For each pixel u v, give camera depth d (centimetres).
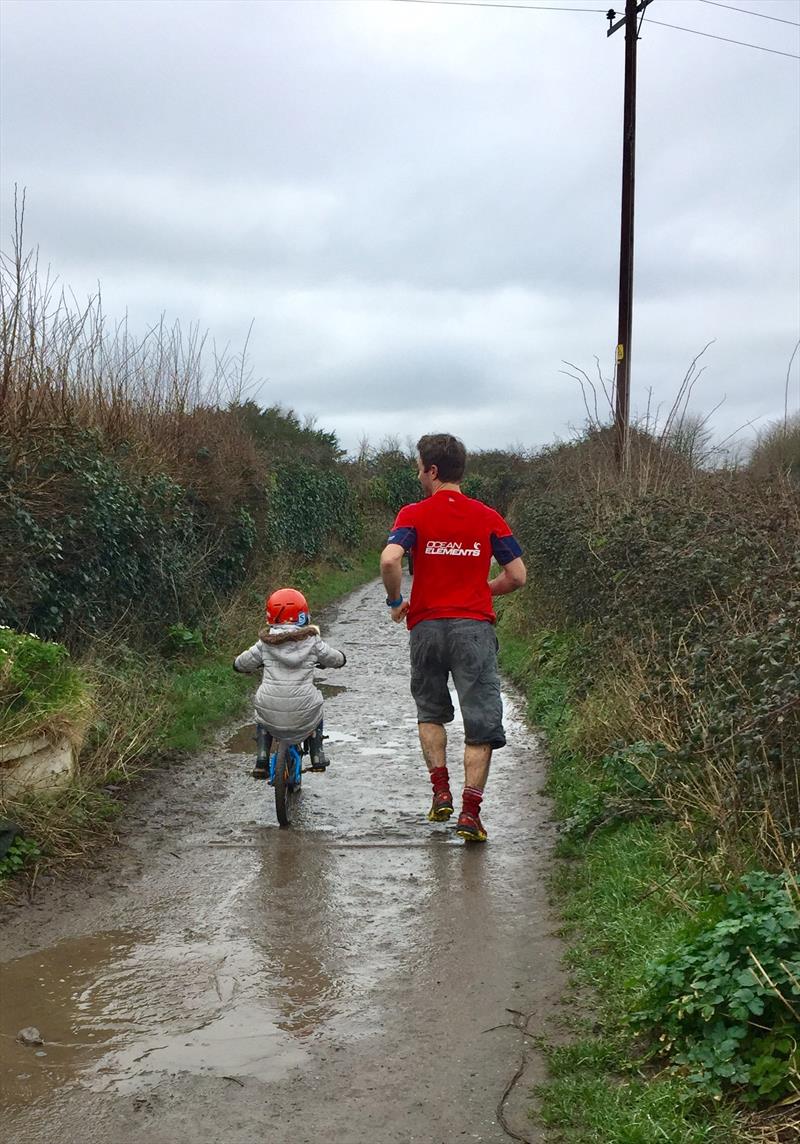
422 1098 305
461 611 561
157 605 1034
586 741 675
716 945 333
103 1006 365
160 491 1057
